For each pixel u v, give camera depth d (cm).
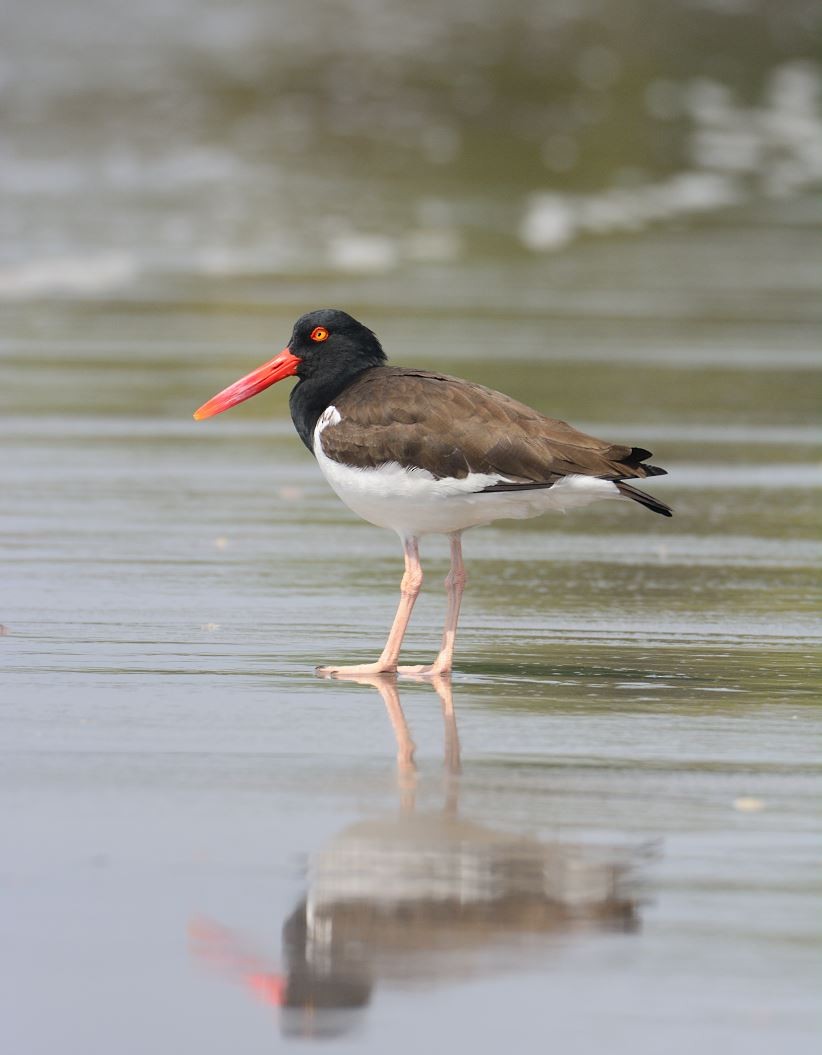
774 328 2684
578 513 1617
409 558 1094
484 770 874
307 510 1584
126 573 1326
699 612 1255
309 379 1145
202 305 2706
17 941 665
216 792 830
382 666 1074
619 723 967
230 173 3991
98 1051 593
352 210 3712
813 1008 623
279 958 655
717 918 695
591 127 4878
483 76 5359
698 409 2070
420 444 1043
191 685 1027
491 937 675
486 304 2800
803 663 1116
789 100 5397
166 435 1898
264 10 5853
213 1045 597
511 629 1200
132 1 5753
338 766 877
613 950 666
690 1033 606
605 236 3619
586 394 2117
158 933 673
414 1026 609
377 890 715
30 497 1588
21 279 2872
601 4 6359
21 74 4841
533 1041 600
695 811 816
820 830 793
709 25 6172
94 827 777
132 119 4466
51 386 2116
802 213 3988
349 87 5075
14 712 955
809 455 1864
